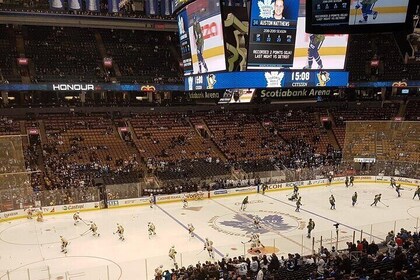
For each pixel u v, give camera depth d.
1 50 48.28
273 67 22.30
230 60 21.94
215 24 22.33
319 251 19.70
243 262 17.77
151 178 37.66
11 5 43.44
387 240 20.77
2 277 18.67
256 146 46.69
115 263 21.25
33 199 31.36
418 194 34.88
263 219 29.55
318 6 12.05
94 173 37.31
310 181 41.00
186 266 20.44
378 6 11.52
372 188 39.84
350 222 28.31
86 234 26.69
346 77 24.11
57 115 46.16
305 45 22.70
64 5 40.59
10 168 32.47
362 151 43.97
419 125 43.41
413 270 13.58
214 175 39.56
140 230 27.36
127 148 42.88
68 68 48.75
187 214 31.39
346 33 11.92
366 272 14.63
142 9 47.81
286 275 15.80
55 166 37.50
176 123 49.03
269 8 21.45
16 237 26.25
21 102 49.69
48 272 18.78
